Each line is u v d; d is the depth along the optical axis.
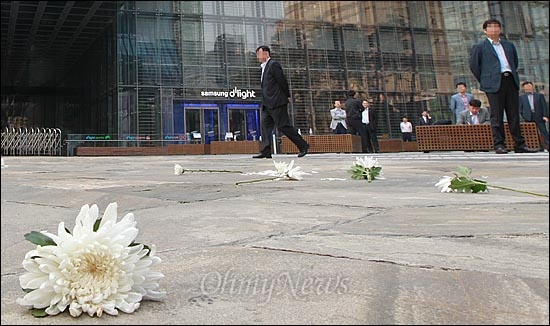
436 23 21.52
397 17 21.08
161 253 1.04
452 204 1.83
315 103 19.41
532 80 22.42
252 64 18.84
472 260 0.93
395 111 20.33
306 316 0.64
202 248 1.09
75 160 8.98
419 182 2.97
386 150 16.83
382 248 1.06
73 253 0.65
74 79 25.56
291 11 19.70
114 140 16.86
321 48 19.88
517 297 0.69
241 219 1.53
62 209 1.87
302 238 1.20
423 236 1.19
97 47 20.94
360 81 20.12
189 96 17.86
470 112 8.48
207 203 1.97
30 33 19.91
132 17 17.59
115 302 0.65
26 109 26.41
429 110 20.70
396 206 1.80
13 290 0.81
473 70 6.03
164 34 17.91
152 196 2.22
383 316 0.63
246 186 2.76
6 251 1.12
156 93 17.50
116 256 0.66
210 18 18.55
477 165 4.66
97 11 17.62
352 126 10.73
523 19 22.80
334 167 4.73
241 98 18.50
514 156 5.48
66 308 0.65
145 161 7.88
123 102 17.09
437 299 0.69
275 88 6.80
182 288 0.78
